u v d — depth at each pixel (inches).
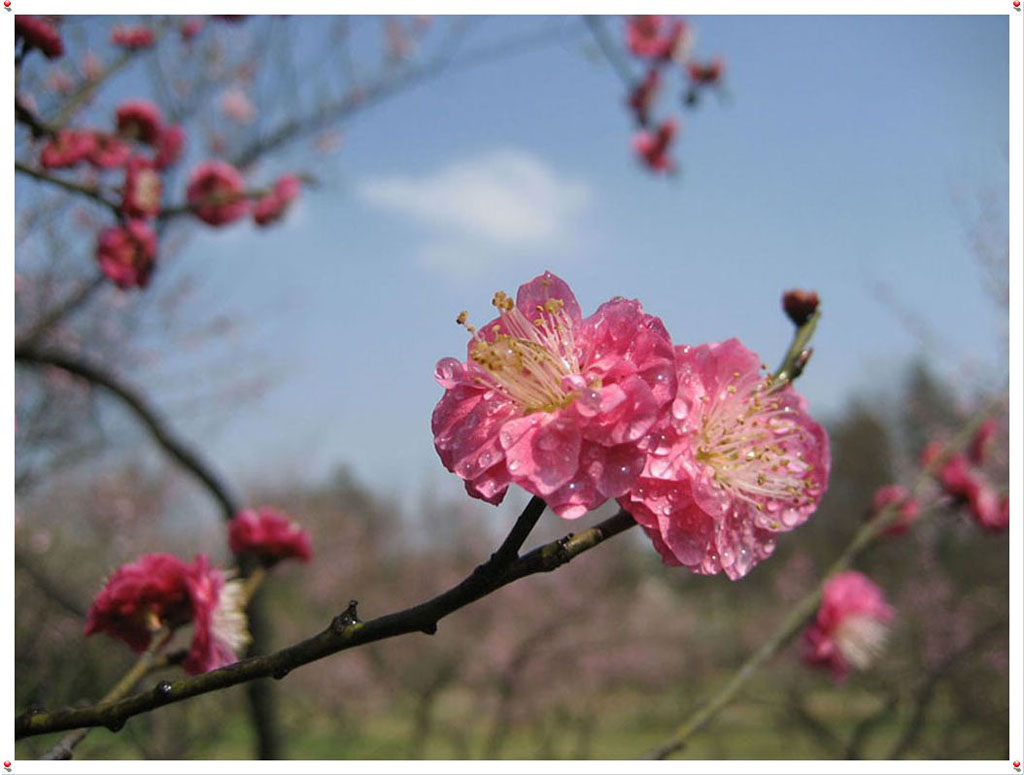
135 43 12.6
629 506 4.4
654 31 18.9
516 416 4.6
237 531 8.3
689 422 4.9
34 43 8.9
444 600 4.2
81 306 18.9
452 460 4.5
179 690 4.5
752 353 5.2
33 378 20.0
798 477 5.2
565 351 4.7
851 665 12.7
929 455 13.2
